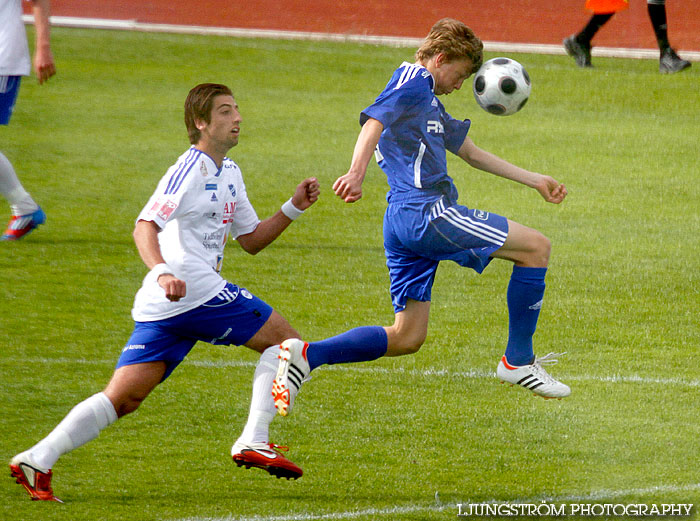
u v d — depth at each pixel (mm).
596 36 63219
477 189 32531
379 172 34906
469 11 72188
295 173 34125
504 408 17250
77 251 25781
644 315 21984
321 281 24125
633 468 15078
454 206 15336
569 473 14914
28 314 21422
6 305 21906
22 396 17312
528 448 15750
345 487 14445
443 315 21969
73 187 31656
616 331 20984
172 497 14070
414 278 15758
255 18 69188
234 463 15156
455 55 15461
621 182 33719
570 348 20016
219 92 13898
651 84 49688
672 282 24281
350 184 13898
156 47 57312
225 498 14086
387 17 70438
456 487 14484
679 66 52219
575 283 24109
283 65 53625
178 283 12562
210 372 18625
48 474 12992
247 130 40000
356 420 16672
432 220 15148
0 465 14820
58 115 41438
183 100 45438
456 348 20047
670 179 34188
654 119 43094
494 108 17141
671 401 17516
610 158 36844
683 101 46438
